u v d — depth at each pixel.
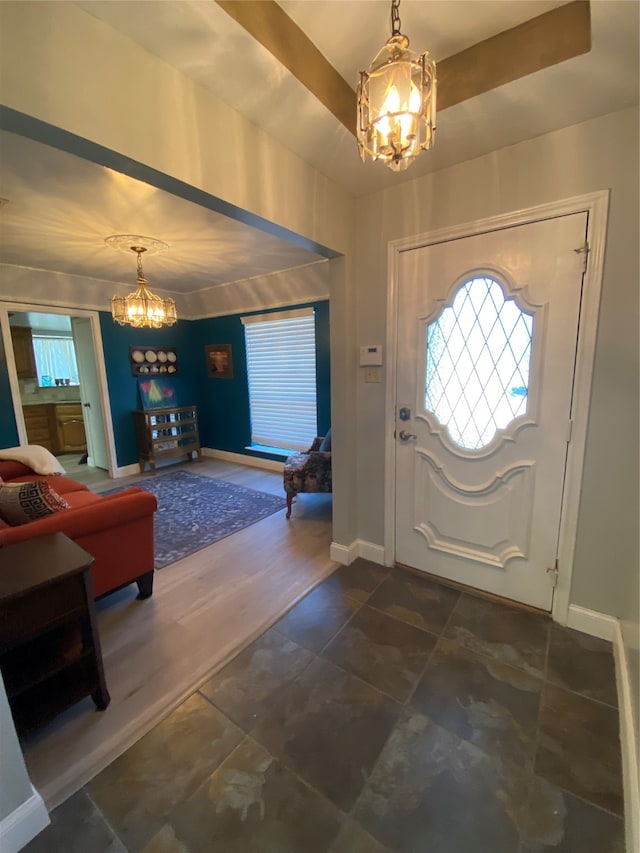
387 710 1.44
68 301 4.20
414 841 1.05
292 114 1.43
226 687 1.56
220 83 1.27
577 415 1.73
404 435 2.26
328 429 4.27
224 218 2.48
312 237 1.89
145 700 1.50
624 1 1.00
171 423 5.03
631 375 1.60
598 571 1.78
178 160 1.24
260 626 1.92
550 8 1.20
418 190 2.00
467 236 1.89
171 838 1.06
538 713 1.42
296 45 1.23
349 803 1.14
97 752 1.30
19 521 1.81
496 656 1.70
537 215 1.70
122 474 4.82
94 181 1.97
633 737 1.20
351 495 2.47
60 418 5.92
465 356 2.00
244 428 5.20
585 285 1.64
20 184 1.99
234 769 1.24
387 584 2.26
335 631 1.88
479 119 1.52
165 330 5.18
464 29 1.28
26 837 1.05
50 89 0.95
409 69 0.94
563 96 1.39
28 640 1.22
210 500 3.81
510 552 2.02
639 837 0.95
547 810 1.11
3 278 3.59
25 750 1.30
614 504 1.70
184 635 1.87
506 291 1.82
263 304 4.59
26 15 0.90
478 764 1.25
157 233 2.76
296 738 1.34
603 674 1.59
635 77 1.29
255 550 2.74
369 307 2.26
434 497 2.22
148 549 2.13
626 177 1.51
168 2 0.96
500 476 1.98
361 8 1.16
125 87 1.09
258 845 1.04
